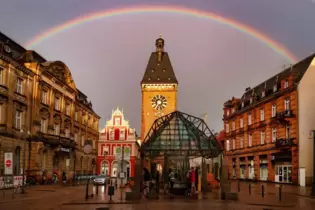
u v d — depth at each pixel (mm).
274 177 55031
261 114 61562
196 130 31859
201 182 36750
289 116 49750
